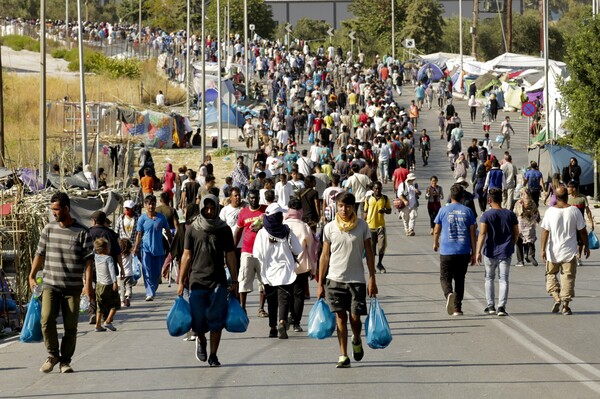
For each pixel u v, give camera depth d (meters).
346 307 27.56
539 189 78.06
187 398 24.33
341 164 82.81
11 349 34.12
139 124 124.56
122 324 38.88
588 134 79.69
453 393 23.89
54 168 84.00
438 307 39.38
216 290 28.00
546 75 101.25
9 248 43.12
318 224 51.72
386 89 156.00
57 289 28.22
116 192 61.25
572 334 32.66
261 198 53.69
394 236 68.12
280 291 33.34
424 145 112.88
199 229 28.02
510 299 41.59
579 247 51.78
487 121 144.38
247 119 130.12
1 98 77.25
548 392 23.88
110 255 37.41
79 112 120.94
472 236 36.53
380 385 25.02
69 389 26.06
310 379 26.09
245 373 27.33
